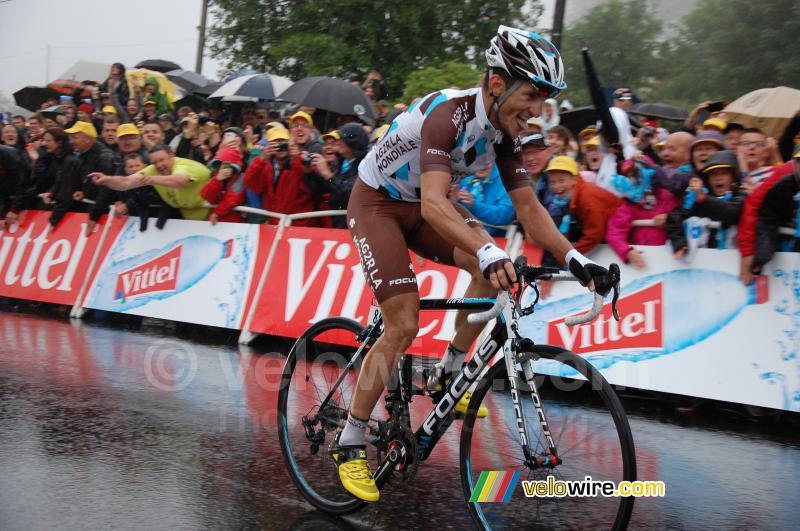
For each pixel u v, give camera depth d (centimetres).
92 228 621
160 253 574
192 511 239
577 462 212
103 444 299
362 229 241
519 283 213
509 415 236
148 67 1109
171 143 630
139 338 518
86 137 624
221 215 541
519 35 206
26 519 227
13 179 666
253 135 654
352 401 242
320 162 482
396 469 237
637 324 388
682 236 378
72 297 618
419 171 231
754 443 327
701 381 366
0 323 559
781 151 448
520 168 238
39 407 345
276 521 235
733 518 246
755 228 354
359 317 462
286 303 499
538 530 215
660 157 442
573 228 415
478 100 216
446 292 434
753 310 358
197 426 328
